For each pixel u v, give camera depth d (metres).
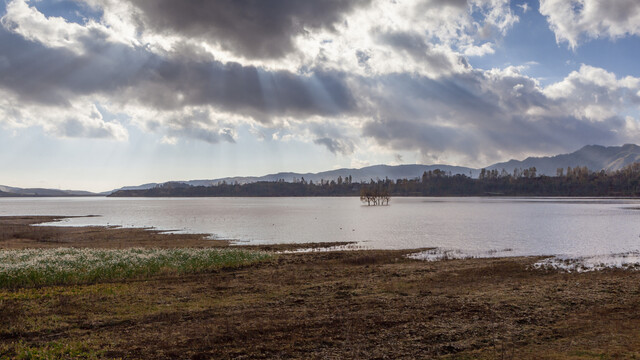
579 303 21.83
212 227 89.00
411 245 57.34
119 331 17.81
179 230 81.62
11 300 22.86
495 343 16.05
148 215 137.25
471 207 181.62
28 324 18.66
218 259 36.66
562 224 90.38
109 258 33.94
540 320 19.00
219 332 17.62
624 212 134.50
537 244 57.09
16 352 15.34
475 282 28.41
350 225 92.44
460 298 23.38
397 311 20.81
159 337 16.98
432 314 20.19
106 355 15.11
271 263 38.31
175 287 26.97
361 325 18.53
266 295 24.59
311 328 18.17
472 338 16.67
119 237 66.81
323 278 30.44
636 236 66.81
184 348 15.77
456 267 35.50
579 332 17.14
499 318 19.39
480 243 58.78
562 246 55.09
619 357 14.09
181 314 20.34
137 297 23.92
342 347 15.80
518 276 30.95
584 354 14.52
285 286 27.33
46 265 29.48
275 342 16.39
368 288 26.42
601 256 44.66
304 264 38.09
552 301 22.31
